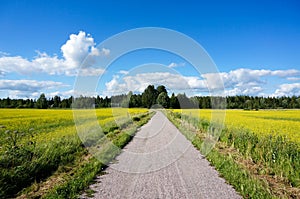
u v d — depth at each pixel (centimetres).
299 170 635
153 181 612
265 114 3631
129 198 499
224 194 521
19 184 561
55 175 647
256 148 866
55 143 919
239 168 685
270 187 560
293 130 1401
